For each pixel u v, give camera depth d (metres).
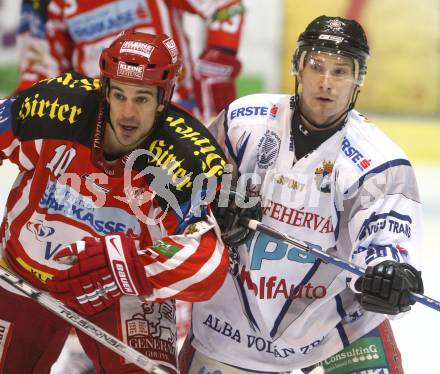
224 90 15.85
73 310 9.16
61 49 15.71
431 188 26.89
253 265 9.70
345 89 9.16
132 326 9.20
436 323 15.88
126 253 8.61
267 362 9.98
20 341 9.59
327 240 9.66
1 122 9.35
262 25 32.75
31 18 15.67
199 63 15.73
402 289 8.61
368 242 9.38
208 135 9.26
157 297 8.81
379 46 33.47
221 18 15.62
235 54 15.82
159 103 8.78
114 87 8.64
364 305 8.83
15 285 8.98
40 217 9.26
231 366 10.05
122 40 8.76
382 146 9.51
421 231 9.57
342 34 9.06
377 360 9.60
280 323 9.85
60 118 9.06
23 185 9.38
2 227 9.85
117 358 9.19
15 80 30.91
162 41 8.84
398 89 33.78
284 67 33.09
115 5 15.13
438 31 33.25
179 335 14.02
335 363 9.84
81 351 12.75
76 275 8.70
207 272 8.77
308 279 9.71
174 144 8.94
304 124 9.43
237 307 9.88
